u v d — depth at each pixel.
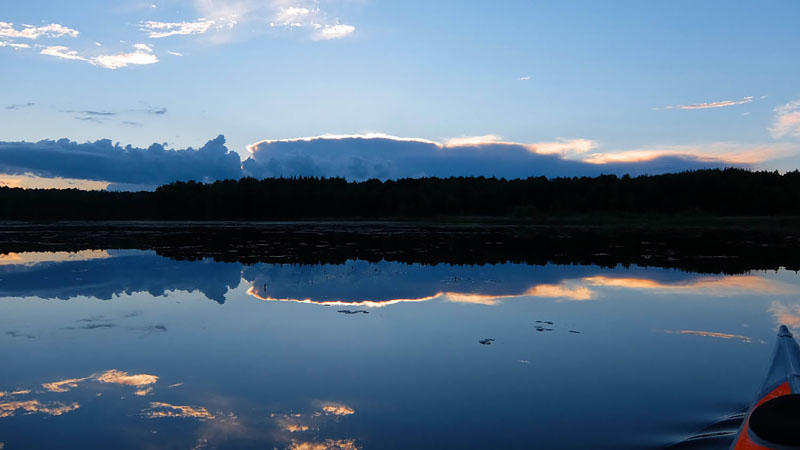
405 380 5.98
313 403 5.34
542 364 6.54
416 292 11.16
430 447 4.41
